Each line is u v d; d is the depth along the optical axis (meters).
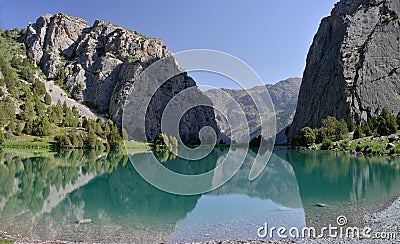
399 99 88.19
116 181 27.34
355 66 95.00
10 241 11.96
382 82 90.81
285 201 18.31
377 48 96.19
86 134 81.12
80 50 140.75
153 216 15.77
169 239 12.57
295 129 113.44
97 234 13.18
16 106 92.88
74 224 14.58
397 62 93.19
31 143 69.00
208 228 13.73
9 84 102.38
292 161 39.97
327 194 20.03
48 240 12.34
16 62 127.44
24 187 24.47
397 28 98.12
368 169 30.28
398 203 17.05
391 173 27.58
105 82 126.50
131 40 134.12
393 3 103.50
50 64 134.75
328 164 35.56
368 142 49.41
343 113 90.25
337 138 68.81
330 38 116.56
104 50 136.88
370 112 87.06
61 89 125.44
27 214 16.31
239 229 13.48
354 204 17.20
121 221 15.01
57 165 39.66
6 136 70.75
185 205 17.70
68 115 94.06
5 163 41.16
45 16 153.00
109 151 65.00
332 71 102.81
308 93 112.44
